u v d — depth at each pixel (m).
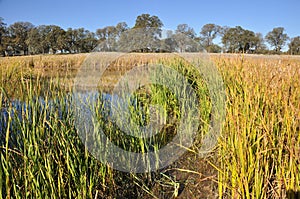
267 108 1.79
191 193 2.17
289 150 1.49
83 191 1.72
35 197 1.55
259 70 2.57
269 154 1.66
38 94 2.05
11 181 1.58
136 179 2.32
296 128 1.69
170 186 2.28
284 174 1.54
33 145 1.69
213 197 2.07
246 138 1.64
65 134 1.92
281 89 2.02
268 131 1.59
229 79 2.97
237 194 1.62
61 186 1.68
